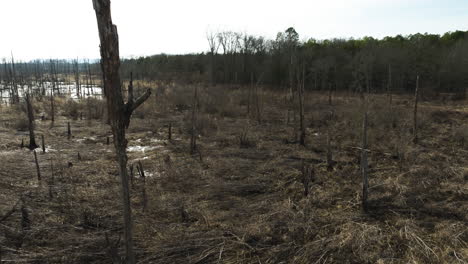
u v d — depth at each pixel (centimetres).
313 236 681
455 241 636
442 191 891
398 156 1237
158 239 670
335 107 2508
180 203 838
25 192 889
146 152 1377
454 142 1476
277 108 2573
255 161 1235
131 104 364
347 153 1323
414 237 653
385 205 819
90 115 2230
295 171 1091
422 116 1961
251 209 809
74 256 600
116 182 990
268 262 596
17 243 633
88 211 777
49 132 1750
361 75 3362
